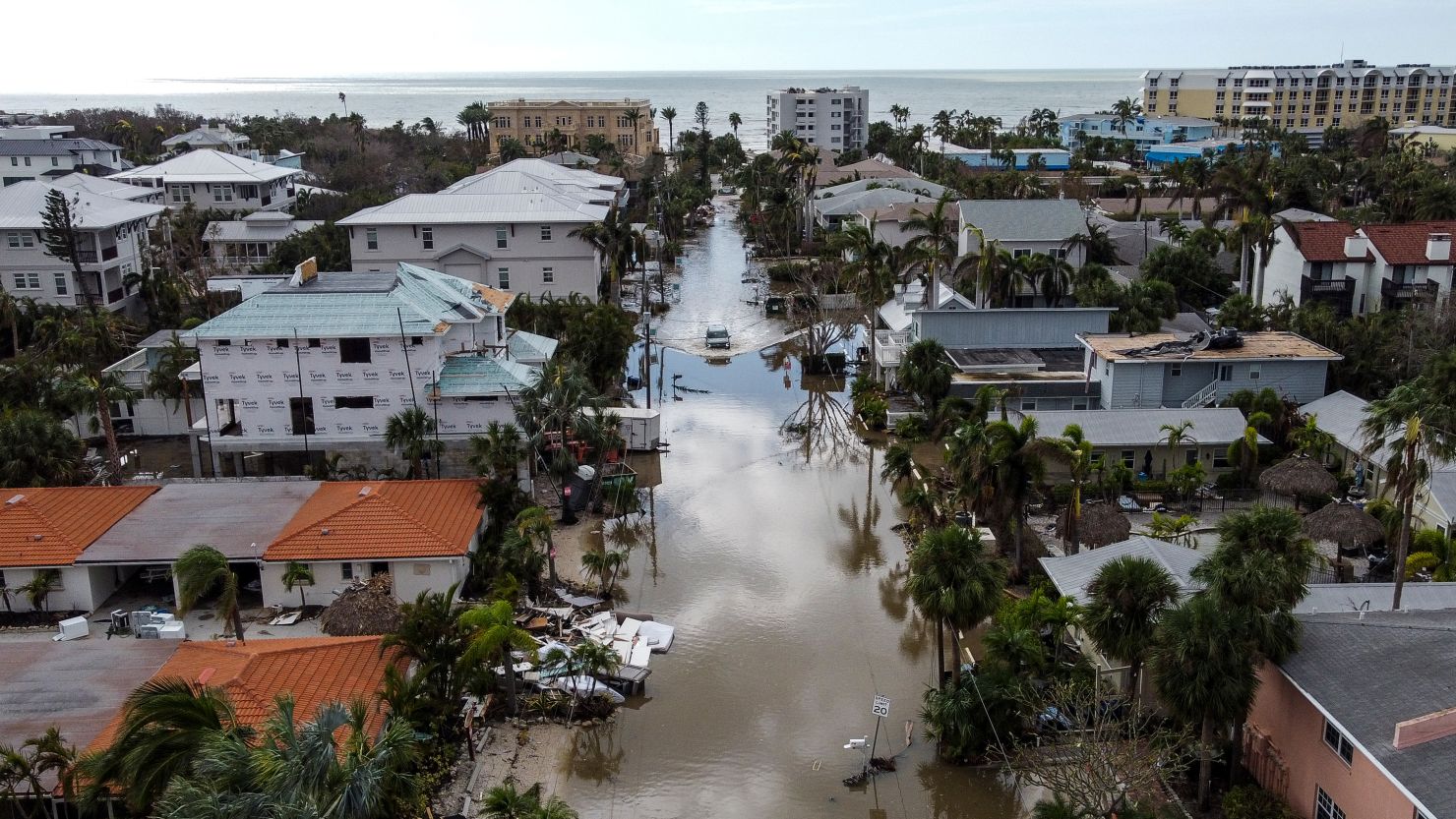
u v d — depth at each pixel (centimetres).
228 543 4459
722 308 10956
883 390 7844
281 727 2420
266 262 10425
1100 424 5894
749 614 4659
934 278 8431
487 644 3419
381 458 5741
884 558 5253
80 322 7688
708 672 4172
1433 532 4600
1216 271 9319
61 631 4150
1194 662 3011
